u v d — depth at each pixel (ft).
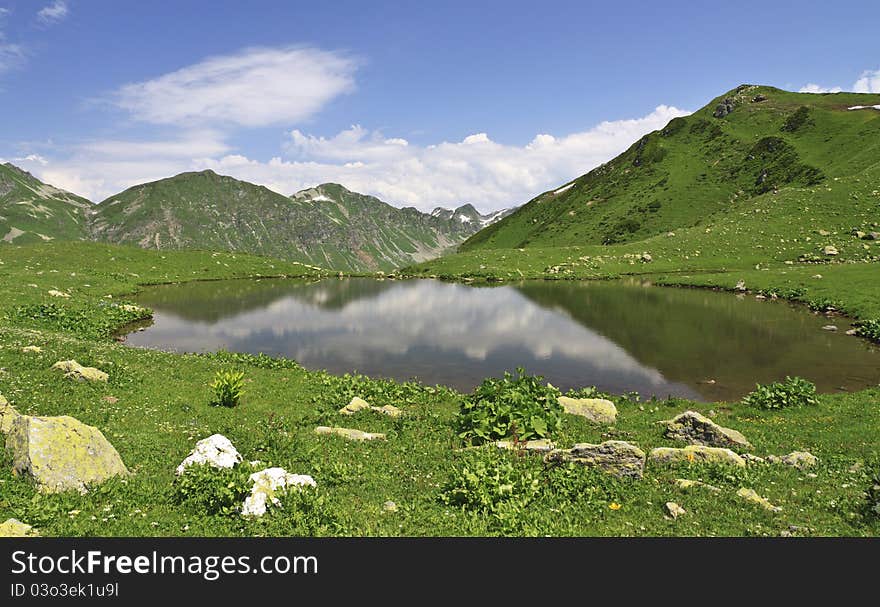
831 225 326.03
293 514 36.70
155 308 207.82
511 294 257.55
